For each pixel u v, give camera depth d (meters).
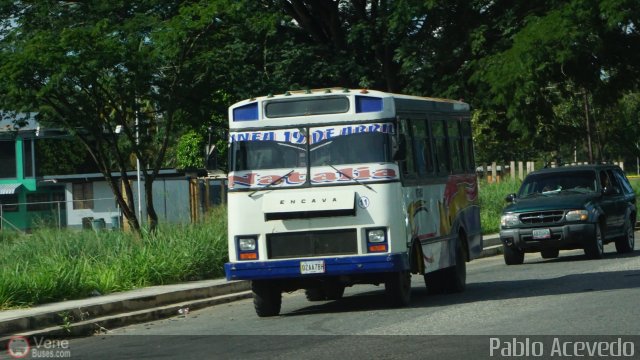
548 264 25.23
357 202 16.38
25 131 61.34
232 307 19.38
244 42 32.53
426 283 19.56
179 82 27.91
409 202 16.98
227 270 16.72
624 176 29.19
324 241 16.47
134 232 24.53
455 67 38.50
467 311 15.80
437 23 38.12
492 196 41.38
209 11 25.77
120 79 26.25
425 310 16.31
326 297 19.97
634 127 61.97
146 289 20.55
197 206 35.53
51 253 22.67
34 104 26.14
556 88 40.25
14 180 63.75
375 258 16.23
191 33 26.41
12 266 20.95
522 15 37.56
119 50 25.05
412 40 37.84
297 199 16.52
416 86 37.03
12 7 31.95
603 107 43.56
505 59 35.16
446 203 19.33
